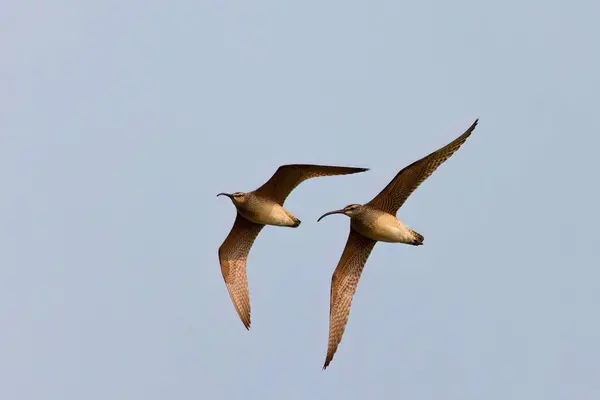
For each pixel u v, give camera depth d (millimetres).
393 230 26344
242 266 30406
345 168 28453
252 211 29328
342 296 27156
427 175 25734
